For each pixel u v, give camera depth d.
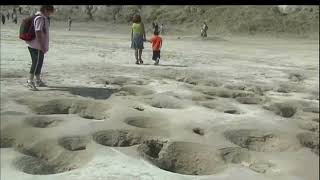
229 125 7.34
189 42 37.50
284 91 11.98
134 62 15.88
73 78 10.99
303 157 6.09
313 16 61.91
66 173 4.81
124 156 5.44
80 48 20.47
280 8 64.31
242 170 5.38
